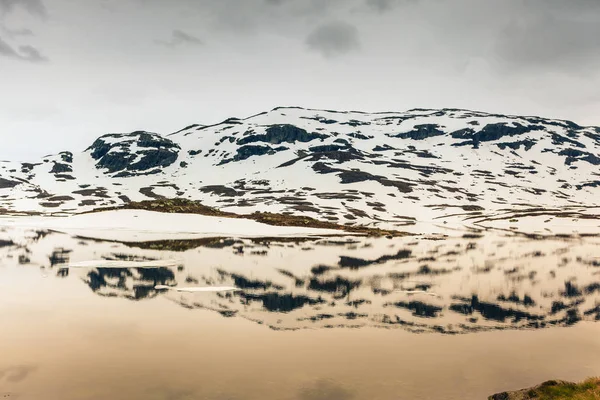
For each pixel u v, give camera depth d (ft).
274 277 176.35
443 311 125.70
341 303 132.98
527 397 64.90
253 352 86.63
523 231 558.15
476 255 277.23
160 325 104.12
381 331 103.65
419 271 201.16
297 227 473.67
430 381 73.36
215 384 70.74
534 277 191.21
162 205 515.91
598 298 148.66
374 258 249.75
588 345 94.99
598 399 62.39
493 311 126.93
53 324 103.04
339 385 71.10
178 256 233.76
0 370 75.56
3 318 107.34
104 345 89.04
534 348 92.32
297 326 106.73
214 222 458.50
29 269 181.68
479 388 70.90
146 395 66.33
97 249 257.75
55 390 67.77
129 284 153.89
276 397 66.33
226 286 155.02
